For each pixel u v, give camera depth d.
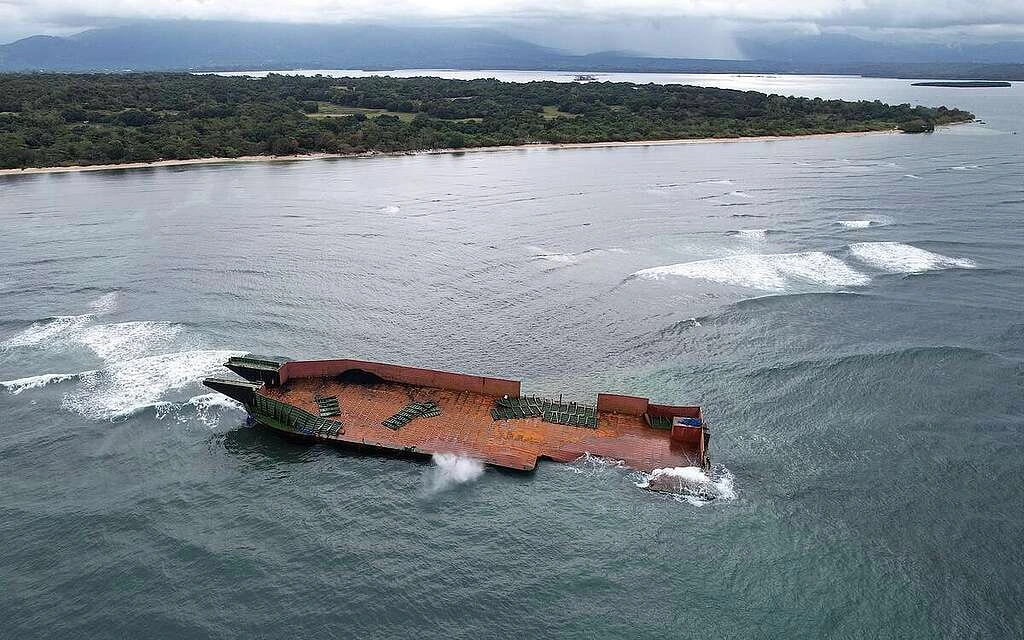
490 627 32.59
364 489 42.12
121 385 54.50
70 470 44.16
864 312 68.12
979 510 40.09
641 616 33.16
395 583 35.09
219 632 32.34
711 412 50.91
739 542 37.72
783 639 31.78
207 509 40.62
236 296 74.19
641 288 76.44
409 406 49.56
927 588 34.50
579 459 44.19
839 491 41.81
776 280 78.00
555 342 63.41
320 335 64.56
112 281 78.00
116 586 34.97
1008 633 32.00
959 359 57.72
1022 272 79.12
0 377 55.53
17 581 35.16
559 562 36.41
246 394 48.78
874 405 51.38
